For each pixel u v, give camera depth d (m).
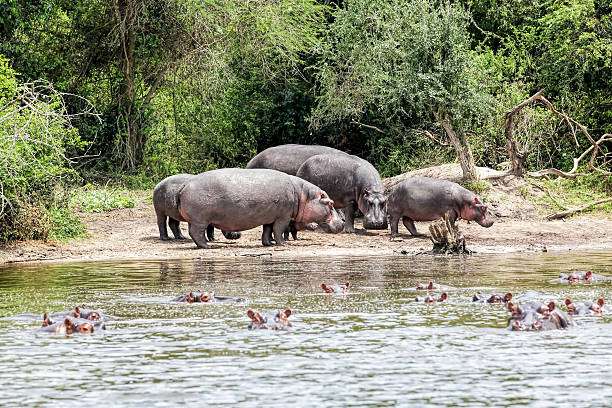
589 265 43.72
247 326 27.91
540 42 77.62
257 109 87.44
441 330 27.19
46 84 77.00
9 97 54.31
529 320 27.31
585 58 73.75
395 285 36.78
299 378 21.78
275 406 19.61
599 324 28.11
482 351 24.34
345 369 22.58
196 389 20.92
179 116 85.94
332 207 54.31
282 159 62.69
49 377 22.09
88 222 61.06
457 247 49.66
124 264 45.50
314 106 85.69
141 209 67.12
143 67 82.44
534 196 64.12
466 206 55.62
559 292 34.41
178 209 52.62
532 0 82.88
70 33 80.81
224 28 80.69
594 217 62.38
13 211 51.03
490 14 82.75
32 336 26.84
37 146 52.03
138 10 78.69
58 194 56.06
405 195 56.09
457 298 33.28
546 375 21.92
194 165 85.06
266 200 51.62
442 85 65.06
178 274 41.09
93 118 81.69
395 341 25.64
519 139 71.94
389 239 55.72
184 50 81.12
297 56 83.50
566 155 74.12
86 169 80.88
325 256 48.69
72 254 49.66
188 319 29.31
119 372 22.48
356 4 77.25
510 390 20.73
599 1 75.44
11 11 73.06
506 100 71.19
